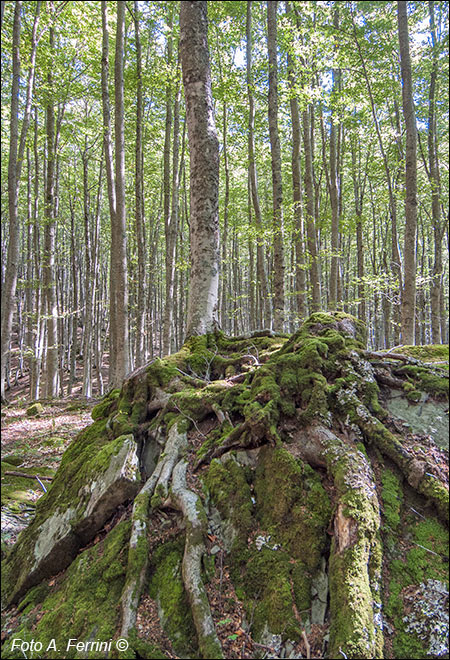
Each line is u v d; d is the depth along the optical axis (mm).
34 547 3705
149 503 3400
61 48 14516
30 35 11914
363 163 20547
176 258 18281
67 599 3031
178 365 5094
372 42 11594
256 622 2525
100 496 3576
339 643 2223
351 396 3434
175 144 14805
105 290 31422
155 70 14102
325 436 3209
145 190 22734
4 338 6367
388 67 13008
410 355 4152
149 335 22953
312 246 12398
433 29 11438
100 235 27047
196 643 2500
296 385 3660
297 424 3461
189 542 2930
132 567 2934
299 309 11383
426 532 2717
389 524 2736
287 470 3121
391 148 14789
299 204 10781
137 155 13742
